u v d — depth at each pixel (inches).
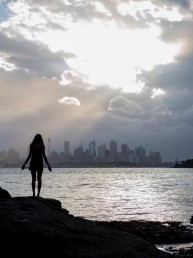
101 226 518.0
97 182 6195.9
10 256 391.9
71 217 519.5
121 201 2768.2
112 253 421.7
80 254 402.6
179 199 2950.3
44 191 3919.8
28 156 589.9
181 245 1069.8
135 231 1264.8
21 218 446.0
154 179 7465.6
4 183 5846.5
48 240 409.4
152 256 452.8
